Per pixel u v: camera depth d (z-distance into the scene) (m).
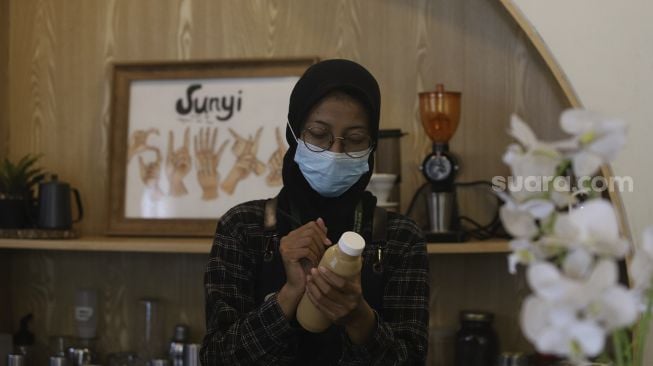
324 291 1.42
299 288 1.51
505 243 2.26
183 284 2.68
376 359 1.55
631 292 0.85
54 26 2.74
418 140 2.53
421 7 2.53
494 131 2.50
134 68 2.67
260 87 2.58
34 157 2.74
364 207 1.74
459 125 2.52
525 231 0.88
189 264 2.68
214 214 2.59
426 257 1.73
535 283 0.79
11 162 2.76
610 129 0.85
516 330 2.50
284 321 1.52
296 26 2.59
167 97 2.65
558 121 2.46
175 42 2.67
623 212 2.11
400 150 2.49
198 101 2.62
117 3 2.71
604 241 0.81
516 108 2.49
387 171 2.42
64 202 2.53
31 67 2.76
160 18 2.68
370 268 1.68
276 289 1.68
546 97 2.47
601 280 0.78
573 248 0.82
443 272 2.54
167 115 2.64
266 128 2.57
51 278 2.76
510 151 0.90
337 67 1.65
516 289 2.50
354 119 1.62
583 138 0.86
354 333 1.52
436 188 2.34
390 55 2.54
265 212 1.73
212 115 2.61
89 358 2.59
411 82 2.54
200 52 2.65
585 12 2.15
